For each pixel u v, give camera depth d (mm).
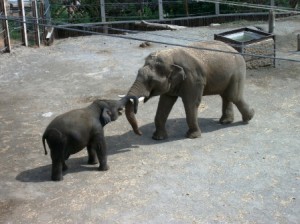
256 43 13422
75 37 17812
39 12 17281
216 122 10602
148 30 18922
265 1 20047
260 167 8625
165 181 8234
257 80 12961
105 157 8578
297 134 9852
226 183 8148
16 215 7441
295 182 8148
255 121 10547
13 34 17578
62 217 7352
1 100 12070
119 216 7328
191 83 9438
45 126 10586
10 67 14375
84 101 11922
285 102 11516
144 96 9031
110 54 15492
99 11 19953
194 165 8734
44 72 13992
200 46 9781
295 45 16109
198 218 7238
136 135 10047
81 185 8188
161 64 9078
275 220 7176
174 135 10023
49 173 8633
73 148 8266
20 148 9609
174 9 20750
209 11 20250
